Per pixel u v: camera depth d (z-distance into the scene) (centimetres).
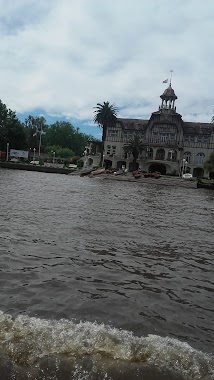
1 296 600
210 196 3788
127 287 702
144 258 924
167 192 3859
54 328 492
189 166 8525
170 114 8562
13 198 1988
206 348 478
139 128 8925
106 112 8550
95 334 483
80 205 1927
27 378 384
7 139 9888
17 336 461
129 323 536
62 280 708
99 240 1087
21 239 1009
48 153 12531
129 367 410
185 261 927
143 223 1480
